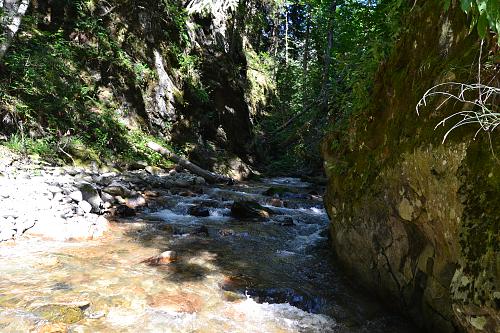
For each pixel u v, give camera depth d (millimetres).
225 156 14242
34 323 2760
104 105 10938
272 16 21406
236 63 18906
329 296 3789
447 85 2469
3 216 4918
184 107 13766
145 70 12242
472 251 1946
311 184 13406
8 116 8219
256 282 4000
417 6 3381
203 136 14477
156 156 11219
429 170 2445
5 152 7402
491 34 2145
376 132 3650
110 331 2801
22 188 5875
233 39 17781
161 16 13578
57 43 10047
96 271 3900
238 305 3477
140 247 4902
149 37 12938
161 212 7078
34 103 8797
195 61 14945
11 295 3186
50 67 9578
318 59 17828
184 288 3686
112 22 11977
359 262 4055
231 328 3049
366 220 3711
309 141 16000
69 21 11078
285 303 3621
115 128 10648
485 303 1829
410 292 3264
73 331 2732
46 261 4051
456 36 2668
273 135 18984
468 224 2006
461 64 2408
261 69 23047
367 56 4371
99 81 11070
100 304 3176
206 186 10445
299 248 5430
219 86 15773
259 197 9047
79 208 5809
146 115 12219
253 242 5594
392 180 3076
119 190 7125
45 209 5453
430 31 3053
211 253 4887
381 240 3551
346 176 4152
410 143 2742
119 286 3566
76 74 10320
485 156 2004
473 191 2027
